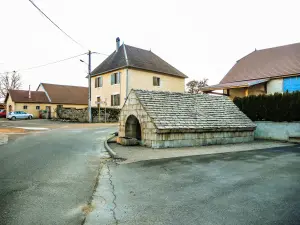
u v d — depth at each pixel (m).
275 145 12.11
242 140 13.45
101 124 25.03
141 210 3.97
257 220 3.57
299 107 13.51
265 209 3.98
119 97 30.72
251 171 6.59
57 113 33.84
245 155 9.10
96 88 35.91
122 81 30.03
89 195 4.67
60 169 6.65
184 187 5.19
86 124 25.02
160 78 32.88
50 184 5.28
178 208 4.05
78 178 5.84
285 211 3.89
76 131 17.91
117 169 6.89
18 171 6.27
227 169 6.82
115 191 4.95
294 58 21.70
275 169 6.82
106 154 9.27
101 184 5.44
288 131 13.88
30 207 3.99
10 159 7.74
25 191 4.77
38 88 48.50
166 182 5.57
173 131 10.72
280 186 5.22
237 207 4.07
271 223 3.47
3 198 4.36
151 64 32.81
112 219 3.64
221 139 12.49
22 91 42.66
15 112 36.41
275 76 20.27
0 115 41.88
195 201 4.36
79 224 3.44
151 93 12.70
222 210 3.95
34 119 36.28
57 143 11.73
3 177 5.71
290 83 19.70
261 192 4.83
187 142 11.30
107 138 13.84
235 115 14.09
